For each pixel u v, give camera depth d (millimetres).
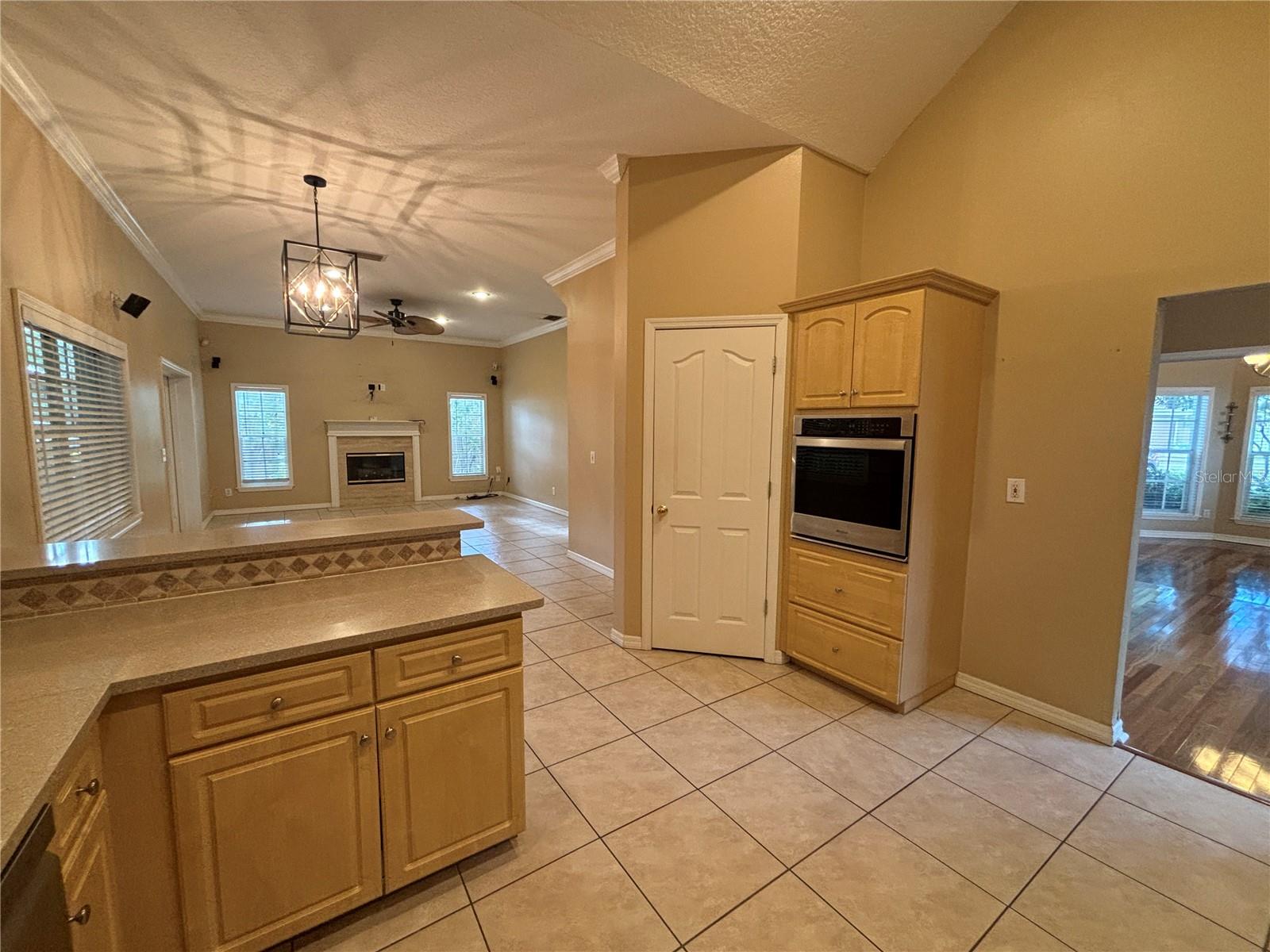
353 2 1923
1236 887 1662
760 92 2492
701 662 3195
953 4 2393
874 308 2547
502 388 9844
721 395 3102
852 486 2691
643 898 1607
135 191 3402
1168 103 2127
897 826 1905
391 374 8836
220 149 2922
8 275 2176
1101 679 2408
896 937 1492
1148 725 2549
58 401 2639
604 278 4844
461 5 1942
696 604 3279
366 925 1509
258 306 7027
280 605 1623
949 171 2795
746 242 2977
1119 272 2281
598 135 2803
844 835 1862
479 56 2203
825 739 2428
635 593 3375
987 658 2789
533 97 2475
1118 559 2348
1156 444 7234
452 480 9508
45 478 2445
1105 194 2303
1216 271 2049
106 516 3256
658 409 3209
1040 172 2482
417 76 2326
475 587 1807
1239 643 3500
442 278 5613
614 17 2049
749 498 3121
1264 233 1942
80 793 1089
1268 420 6535
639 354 3219
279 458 8125
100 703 1100
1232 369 6719
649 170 3100
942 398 2535
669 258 3119
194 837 1273
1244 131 1970
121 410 3609
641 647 3383
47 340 2549
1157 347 2236
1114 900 1612
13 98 2246
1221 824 1922
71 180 2859
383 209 3777
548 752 2320
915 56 2582
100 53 2154
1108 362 2330
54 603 1514
